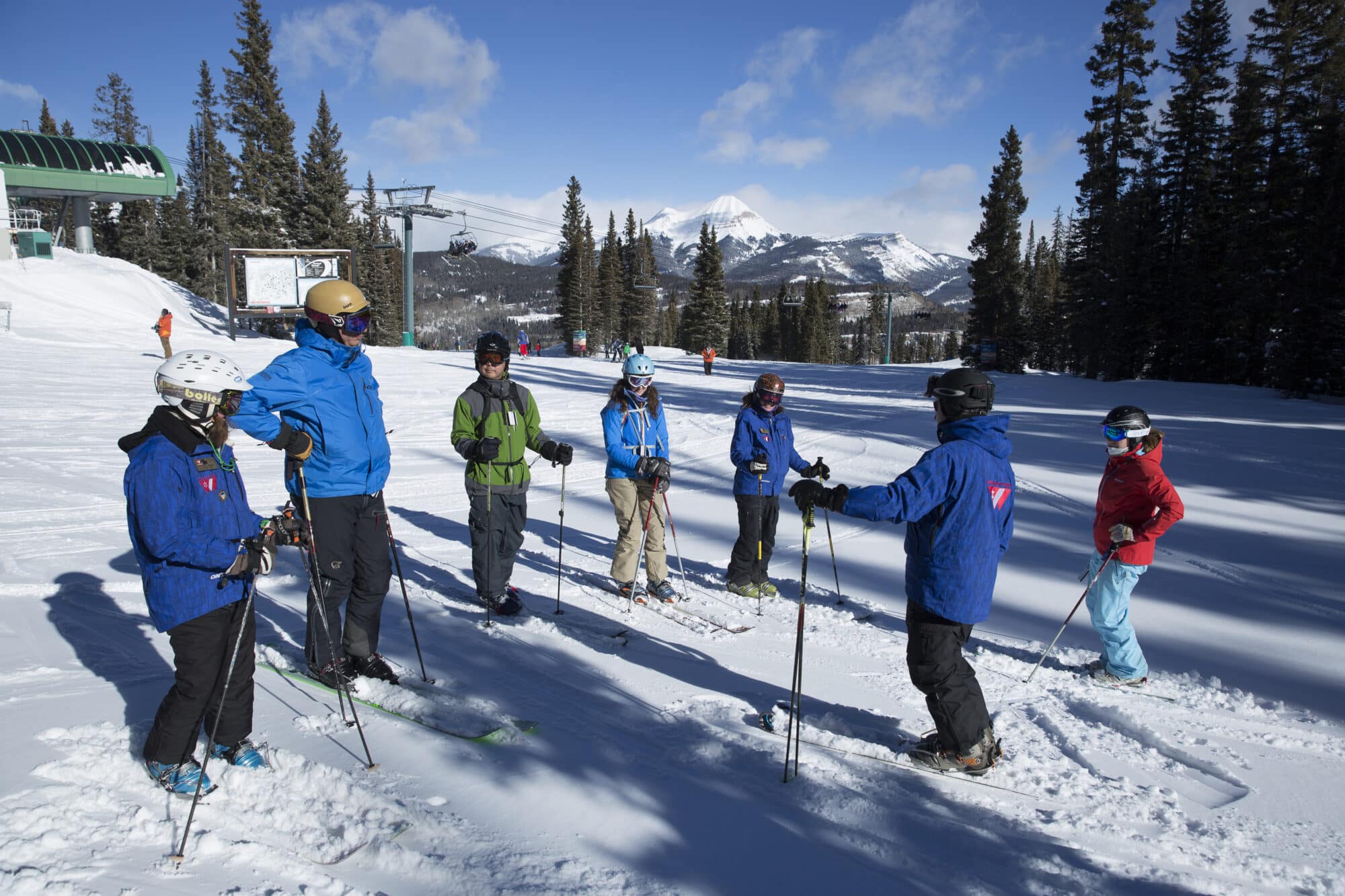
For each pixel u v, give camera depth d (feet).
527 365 102.47
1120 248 104.12
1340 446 40.24
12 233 103.76
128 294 101.04
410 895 7.19
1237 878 8.06
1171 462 35.12
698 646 14.42
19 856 7.21
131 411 40.98
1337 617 16.48
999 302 127.85
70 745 9.36
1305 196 82.17
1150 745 11.21
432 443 38.32
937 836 8.50
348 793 8.71
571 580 18.43
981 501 9.38
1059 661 14.40
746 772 9.65
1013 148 126.72
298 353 11.06
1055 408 60.64
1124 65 115.44
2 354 60.64
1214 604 17.26
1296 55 97.50
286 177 133.49
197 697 8.52
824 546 22.61
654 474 16.26
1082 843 8.58
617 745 10.22
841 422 50.65
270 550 8.96
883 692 12.59
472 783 9.11
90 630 13.35
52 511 22.24
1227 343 96.68
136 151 113.91
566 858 7.75
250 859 7.49
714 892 7.35
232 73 134.41
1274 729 11.59
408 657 13.10
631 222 245.65
